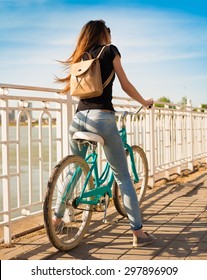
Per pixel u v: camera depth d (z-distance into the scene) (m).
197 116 9.85
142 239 3.73
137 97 3.60
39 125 4.28
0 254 3.53
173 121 8.16
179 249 3.65
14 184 7.76
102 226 4.42
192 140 9.25
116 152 3.63
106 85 3.48
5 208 3.78
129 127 6.22
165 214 4.96
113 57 3.46
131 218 3.74
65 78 3.72
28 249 3.67
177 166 8.23
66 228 4.01
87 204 3.81
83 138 3.53
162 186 6.92
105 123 3.49
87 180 3.72
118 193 4.67
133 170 4.86
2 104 3.74
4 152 3.77
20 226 4.55
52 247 3.73
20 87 3.84
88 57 3.50
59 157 4.60
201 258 3.41
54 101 4.44
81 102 3.60
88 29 3.59
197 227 4.36
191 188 6.66
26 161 10.88
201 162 10.73
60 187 3.75
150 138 6.84
